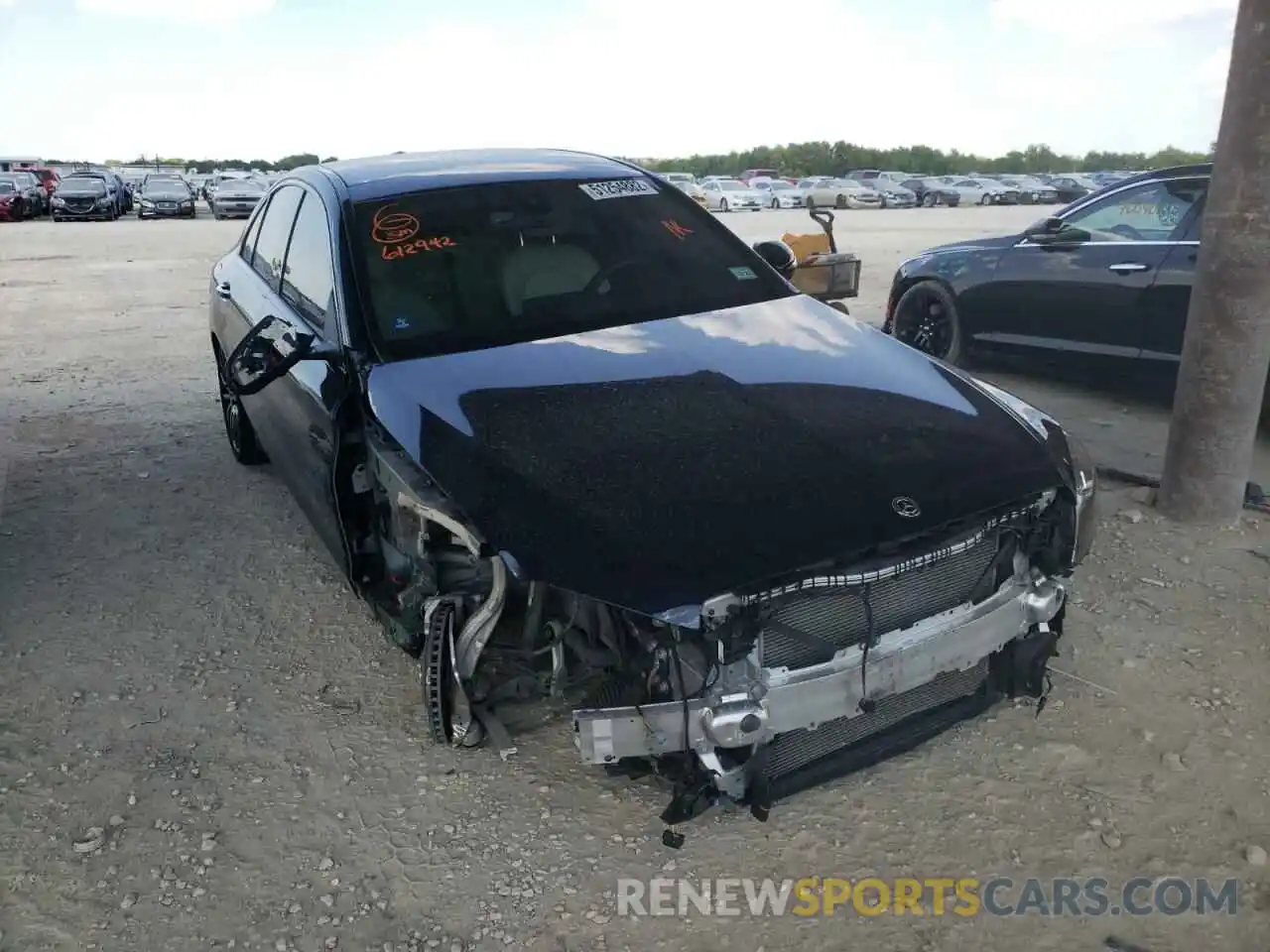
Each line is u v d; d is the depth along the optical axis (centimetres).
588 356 330
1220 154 424
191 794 299
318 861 271
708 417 293
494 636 297
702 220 427
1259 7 398
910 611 272
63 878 267
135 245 2169
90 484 561
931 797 288
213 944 246
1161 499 475
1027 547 293
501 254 377
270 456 469
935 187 4503
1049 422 324
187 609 415
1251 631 371
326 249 382
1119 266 630
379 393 317
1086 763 300
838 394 311
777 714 253
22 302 1263
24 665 373
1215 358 439
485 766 308
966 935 242
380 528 338
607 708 252
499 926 249
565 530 253
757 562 243
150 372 838
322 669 367
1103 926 244
